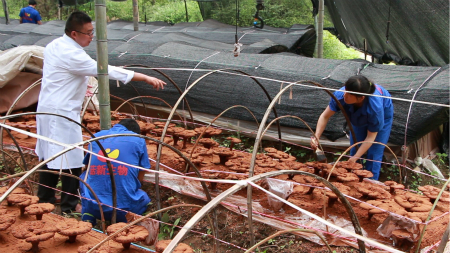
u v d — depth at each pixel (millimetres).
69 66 3424
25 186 3443
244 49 7684
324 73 5289
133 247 2176
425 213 2494
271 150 3982
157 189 3271
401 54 7828
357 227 2031
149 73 6668
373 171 4125
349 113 3941
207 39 9617
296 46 9898
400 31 6867
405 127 4477
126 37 9523
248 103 5738
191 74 6285
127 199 3100
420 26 6172
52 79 3480
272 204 3158
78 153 3654
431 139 5629
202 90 6148
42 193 3686
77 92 3594
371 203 2750
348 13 7945
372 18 7250
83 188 3229
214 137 6367
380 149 4082
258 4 5086
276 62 5836
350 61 5426
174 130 4461
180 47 6992
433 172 4988
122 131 3219
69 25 3387
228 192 1472
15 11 20656
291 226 2990
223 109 6004
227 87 5934
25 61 5426
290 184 3133
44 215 2537
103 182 3086
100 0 3279
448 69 4531
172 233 3260
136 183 3229
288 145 5773
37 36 9945
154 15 17406
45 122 3541
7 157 4906
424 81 4523
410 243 2521
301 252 2850
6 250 2082
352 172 3480
